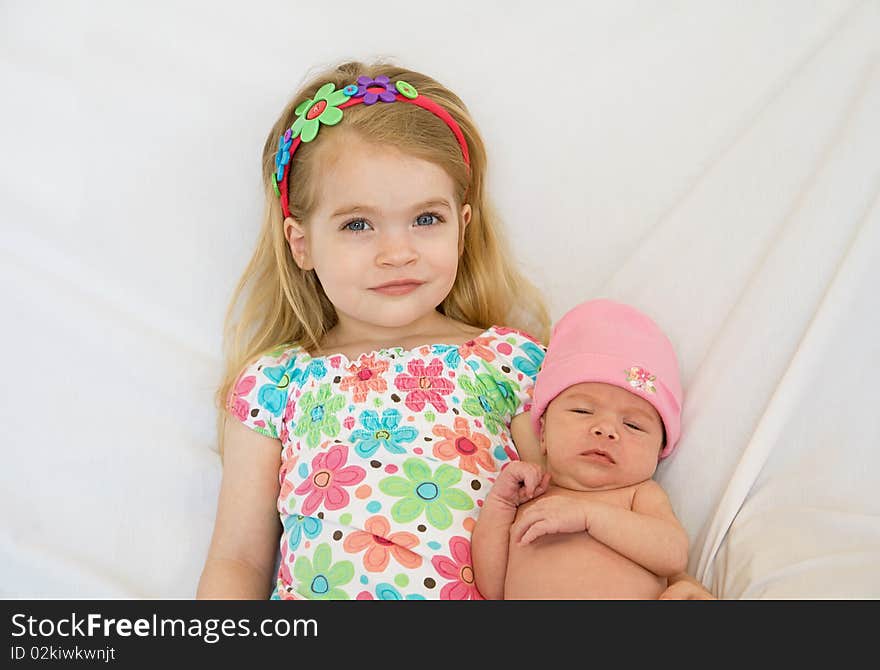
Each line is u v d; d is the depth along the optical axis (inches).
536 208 62.6
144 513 55.0
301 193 55.2
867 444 49.0
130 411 57.6
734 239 56.2
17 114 61.2
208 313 60.3
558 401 51.1
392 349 55.6
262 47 63.4
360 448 52.0
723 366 52.4
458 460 52.2
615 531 46.5
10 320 58.1
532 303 62.3
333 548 49.8
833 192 52.8
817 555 44.3
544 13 63.7
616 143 62.1
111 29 62.8
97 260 59.9
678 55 62.2
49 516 54.2
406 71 59.3
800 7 61.1
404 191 52.5
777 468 49.8
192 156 61.6
